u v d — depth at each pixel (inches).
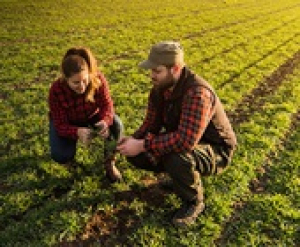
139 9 817.5
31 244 162.6
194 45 546.9
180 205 189.6
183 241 168.6
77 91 175.6
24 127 261.3
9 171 211.2
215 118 168.2
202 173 174.2
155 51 150.1
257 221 182.9
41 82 354.9
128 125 269.7
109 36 560.7
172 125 169.6
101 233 172.7
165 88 159.0
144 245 165.8
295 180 214.4
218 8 941.8
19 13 668.1
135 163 186.5
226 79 394.3
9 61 405.7
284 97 350.6
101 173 211.6
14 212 180.7
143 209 187.3
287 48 565.6
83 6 786.8
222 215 186.4
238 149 244.8
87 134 186.2
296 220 184.2
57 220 174.9
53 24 608.4
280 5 1090.7
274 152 250.1
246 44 574.2
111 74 384.8
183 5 932.0
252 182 216.4
